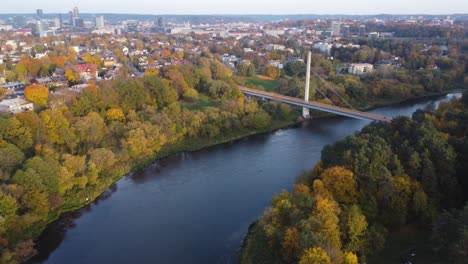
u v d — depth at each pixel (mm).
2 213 88750
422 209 88500
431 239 79188
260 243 86062
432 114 137875
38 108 155875
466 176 95188
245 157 150250
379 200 89938
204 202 113938
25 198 96688
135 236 97062
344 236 78875
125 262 87250
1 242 85188
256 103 197750
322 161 110188
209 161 145875
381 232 84188
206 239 95625
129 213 107875
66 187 110688
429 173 92438
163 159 147250
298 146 163250
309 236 71688
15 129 118438
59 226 101062
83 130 133375
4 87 198125
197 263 86750
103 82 185750
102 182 122188
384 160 95750
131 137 138500
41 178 103250
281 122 196375
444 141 100938
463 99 152500
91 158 123938
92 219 104625
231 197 116875
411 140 106875
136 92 175125
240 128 178750
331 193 90312
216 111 177500
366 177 92062
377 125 130500
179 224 102312
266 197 116750
